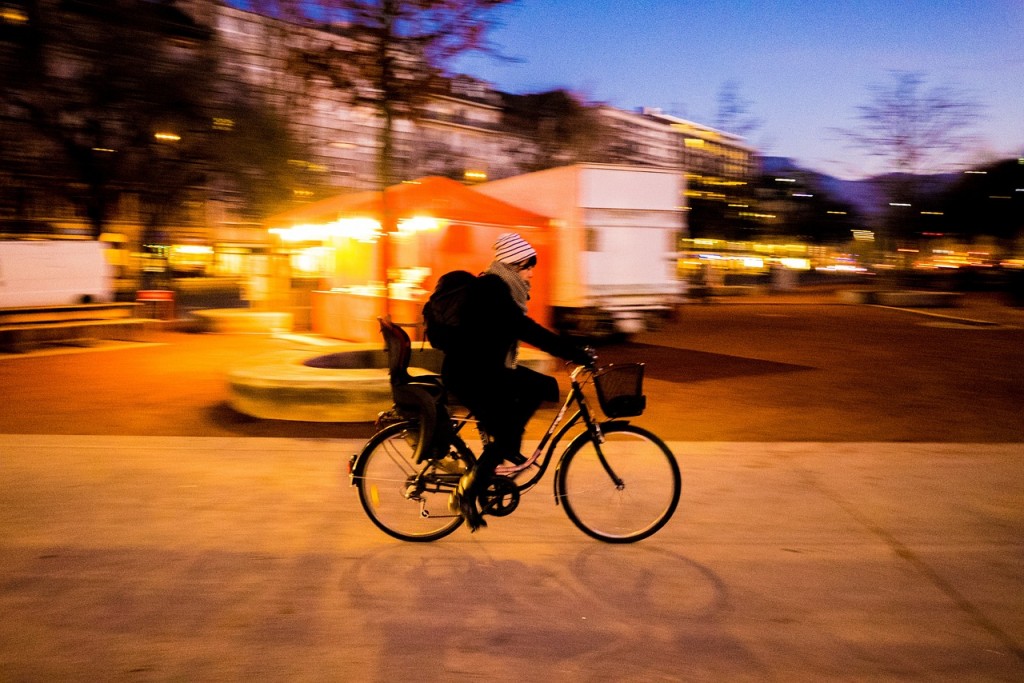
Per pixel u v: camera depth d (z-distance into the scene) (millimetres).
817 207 47000
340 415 7379
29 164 23297
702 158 36656
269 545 4273
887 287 32438
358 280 15445
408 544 4316
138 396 8961
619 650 3209
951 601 3674
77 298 15273
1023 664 3131
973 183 42062
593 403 8375
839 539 4430
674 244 15766
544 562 4090
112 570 3930
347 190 23266
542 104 33281
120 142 23484
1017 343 15070
